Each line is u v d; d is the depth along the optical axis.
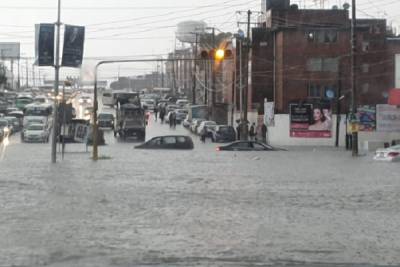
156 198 32.84
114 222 25.00
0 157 66.31
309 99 122.06
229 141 104.44
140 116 106.88
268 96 127.75
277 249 20.00
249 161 62.69
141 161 60.72
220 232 22.98
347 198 33.72
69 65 59.75
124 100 132.62
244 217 26.67
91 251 19.39
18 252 19.14
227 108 139.75
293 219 26.23
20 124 126.00
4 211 27.75
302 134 106.38
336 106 114.69
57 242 20.77
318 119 106.25
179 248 19.98
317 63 122.44
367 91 127.31
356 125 76.19
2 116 132.00
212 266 17.53
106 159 63.06
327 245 20.69
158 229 23.47
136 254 19.02
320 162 63.09
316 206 30.47
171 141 84.50
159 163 58.41
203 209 28.95
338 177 46.47
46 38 59.22
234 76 128.38
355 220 26.11
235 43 130.62
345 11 125.19
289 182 42.41
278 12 126.00
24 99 178.75
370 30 128.50
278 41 124.62
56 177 44.25
